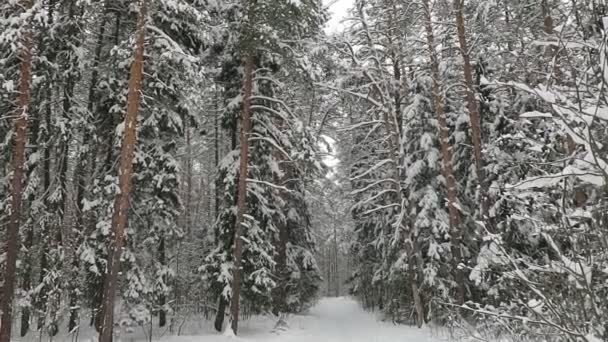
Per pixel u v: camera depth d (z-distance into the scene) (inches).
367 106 876.6
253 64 687.1
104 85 567.2
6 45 463.5
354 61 747.4
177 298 781.9
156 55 545.0
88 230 575.8
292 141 694.5
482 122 661.3
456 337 456.8
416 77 738.2
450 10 620.1
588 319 126.6
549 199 141.8
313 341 588.7
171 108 600.1
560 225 132.8
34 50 526.6
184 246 913.5
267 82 703.7
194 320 737.6
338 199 1317.7
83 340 532.1
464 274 619.2
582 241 130.7
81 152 574.6
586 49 138.3
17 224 456.8
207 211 1347.2
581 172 119.6
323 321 828.6
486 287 541.3
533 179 132.1
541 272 143.7
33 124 589.0
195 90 528.4
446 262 676.1
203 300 785.6
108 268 454.9
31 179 552.7
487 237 149.3
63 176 591.8
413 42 722.8
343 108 930.7
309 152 630.5
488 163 571.8
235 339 560.7
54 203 573.3
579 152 138.4
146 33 495.8
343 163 1084.5
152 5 506.0
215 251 659.4
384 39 781.9
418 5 676.1
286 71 687.1
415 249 697.6
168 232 586.9
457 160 716.7
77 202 638.5
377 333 646.5
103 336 438.0
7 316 440.8
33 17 452.1
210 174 1321.4
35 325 627.2
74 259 577.0
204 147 1202.0
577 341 125.0
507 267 149.4
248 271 664.4
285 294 874.8
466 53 594.6
